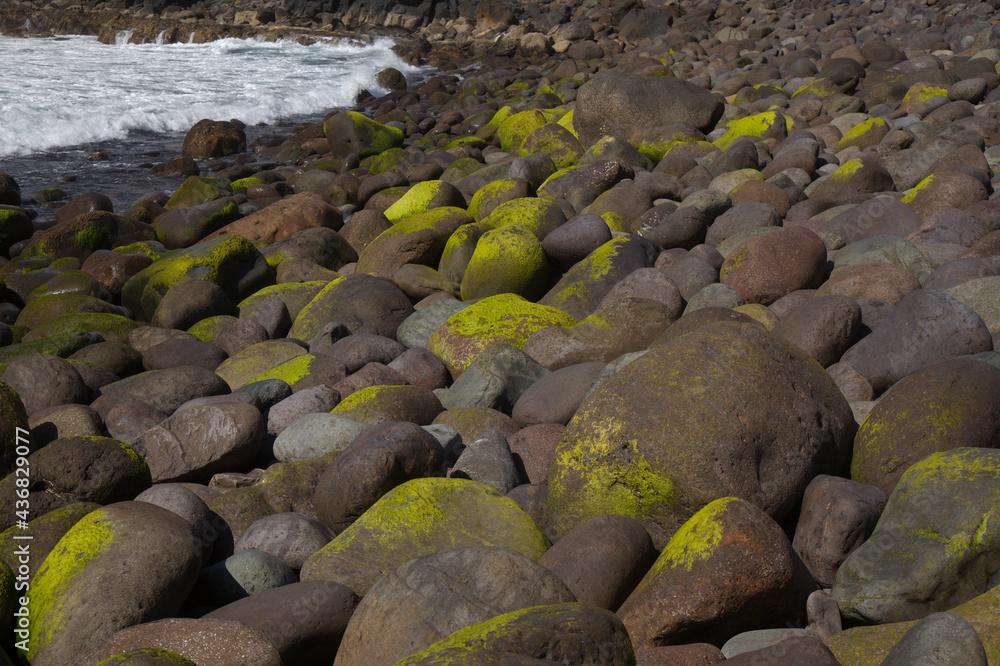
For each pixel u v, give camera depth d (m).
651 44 24.36
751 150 9.53
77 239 9.88
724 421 3.47
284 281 8.51
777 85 15.05
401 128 16.64
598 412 3.67
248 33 32.62
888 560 3.04
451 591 2.90
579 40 27.16
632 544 3.25
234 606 3.21
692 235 7.52
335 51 30.17
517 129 13.74
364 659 2.90
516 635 2.43
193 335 7.19
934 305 4.47
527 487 4.05
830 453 3.70
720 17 26.20
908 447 3.58
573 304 6.59
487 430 4.65
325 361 5.85
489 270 7.12
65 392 5.69
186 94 20.16
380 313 6.98
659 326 5.45
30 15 35.75
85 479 4.10
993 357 4.09
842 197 7.87
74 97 18.80
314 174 12.86
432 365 5.85
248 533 3.88
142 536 3.37
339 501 3.94
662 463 3.45
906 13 20.03
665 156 10.27
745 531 2.95
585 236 7.24
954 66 12.91
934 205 6.94
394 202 10.90
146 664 2.54
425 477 3.97
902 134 9.39
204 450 4.66
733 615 2.93
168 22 33.28
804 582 3.05
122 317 7.64
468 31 32.00
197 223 10.30
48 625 3.12
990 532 2.90
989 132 9.32
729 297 5.68
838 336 4.80
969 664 2.28
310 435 4.70
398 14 33.50
